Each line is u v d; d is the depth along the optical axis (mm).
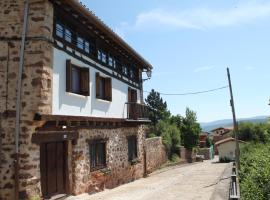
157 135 39469
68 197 13516
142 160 24062
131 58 22109
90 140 15688
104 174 17156
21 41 11695
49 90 11977
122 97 20672
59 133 12883
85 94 15039
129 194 15250
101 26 15055
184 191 15031
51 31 12203
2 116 11469
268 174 17453
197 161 53344
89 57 15758
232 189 9555
